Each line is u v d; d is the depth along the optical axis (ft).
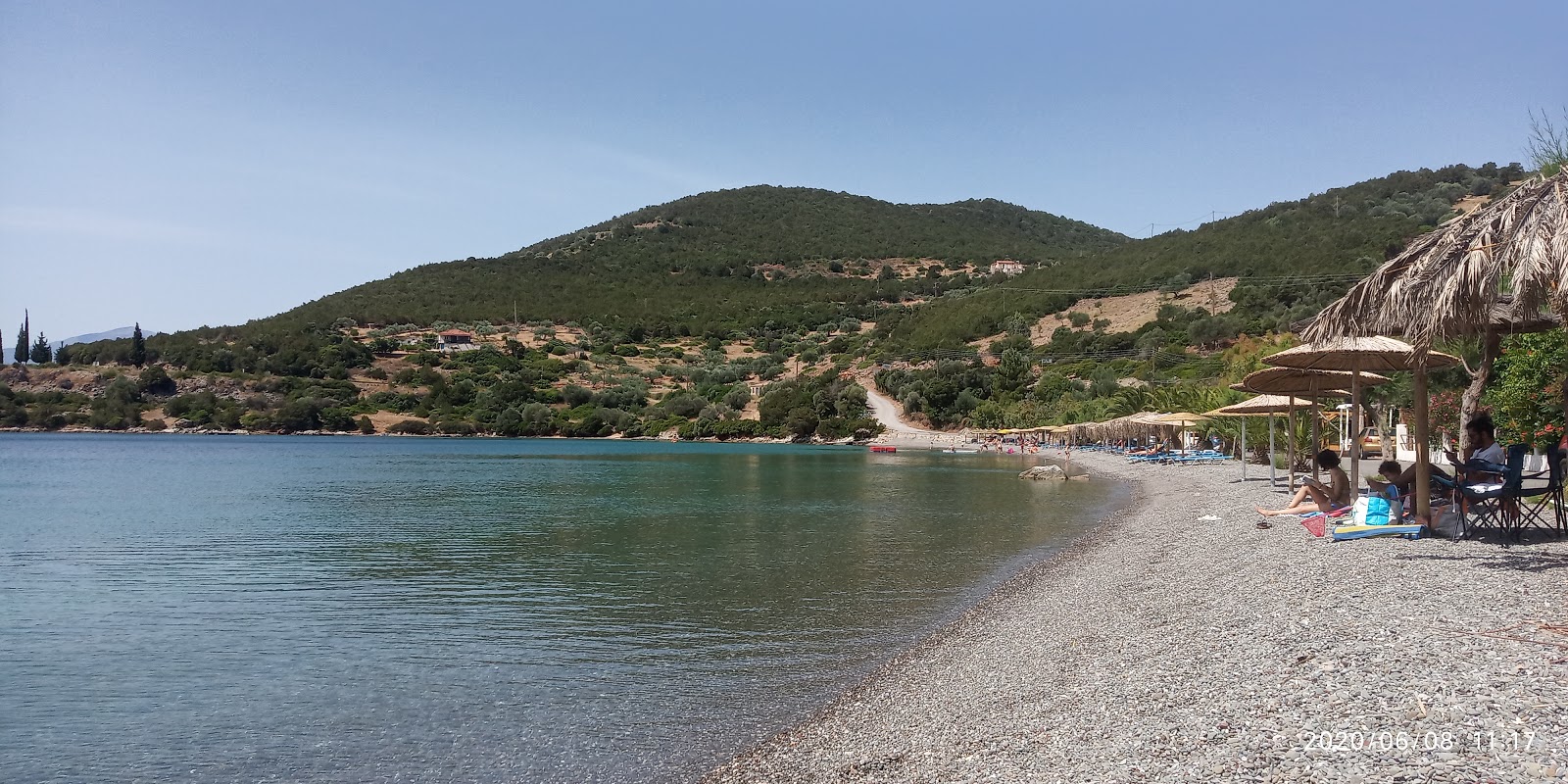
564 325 509.35
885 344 413.59
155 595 48.88
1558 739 15.61
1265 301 309.83
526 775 22.95
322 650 36.32
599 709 27.89
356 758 24.71
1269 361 49.24
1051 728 21.84
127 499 110.52
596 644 36.17
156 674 33.19
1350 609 27.76
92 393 350.43
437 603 45.57
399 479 145.18
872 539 66.59
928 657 32.04
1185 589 37.52
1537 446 56.75
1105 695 23.84
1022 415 278.67
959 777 19.54
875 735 23.81
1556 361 51.06
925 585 46.75
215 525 82.43
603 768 23.12
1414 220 343.87
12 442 277.85
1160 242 442.09
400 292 550.77
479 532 75.31
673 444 314.35
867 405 335.67
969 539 65.21
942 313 430.61
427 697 29.78
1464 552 35.42
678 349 469.98
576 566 56.13
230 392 354.13
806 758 22.66
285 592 49.19
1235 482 96.78
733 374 403.75
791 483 133.28
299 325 443.32
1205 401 144.77
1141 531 62.28
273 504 103.71
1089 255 494.59
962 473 157.48
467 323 492.54
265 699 30.04
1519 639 22.16
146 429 337.52
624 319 520.01
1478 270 26.78
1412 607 26.86
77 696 30.68
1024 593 42.73
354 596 47.78
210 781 23.53
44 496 114.73
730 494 113.70
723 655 33.78
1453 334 29.58
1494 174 399.44
